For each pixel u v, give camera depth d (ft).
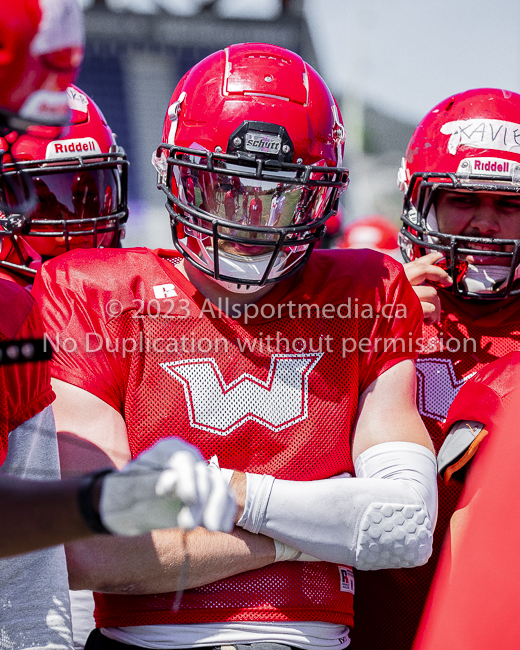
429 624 11.73
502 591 10.66
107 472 11.19
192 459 11.27
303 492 16.34
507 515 10.87
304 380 17.47
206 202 16.99
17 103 12.26
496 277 22.74
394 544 16.42
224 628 16.06
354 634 21.62
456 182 22.41
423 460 17.51
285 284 18.12
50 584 14.34
